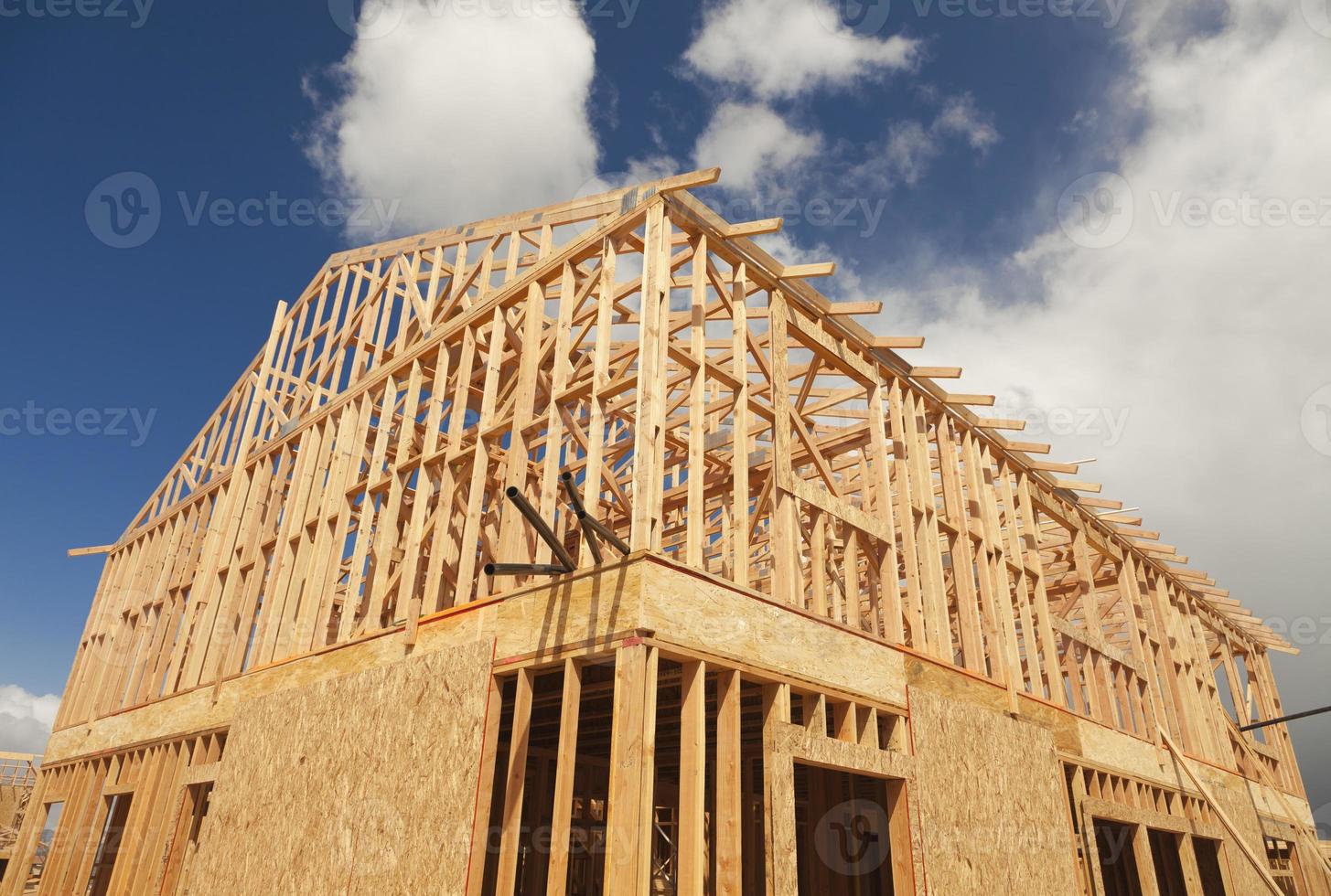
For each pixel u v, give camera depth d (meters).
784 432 8.50
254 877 8.58
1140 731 13.33
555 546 6.36
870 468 12.70
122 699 15.20
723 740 6.49
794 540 8.05
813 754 6.88
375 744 7.89
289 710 9.35
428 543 11.97
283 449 13.30
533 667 6.89
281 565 11.51
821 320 9.83
